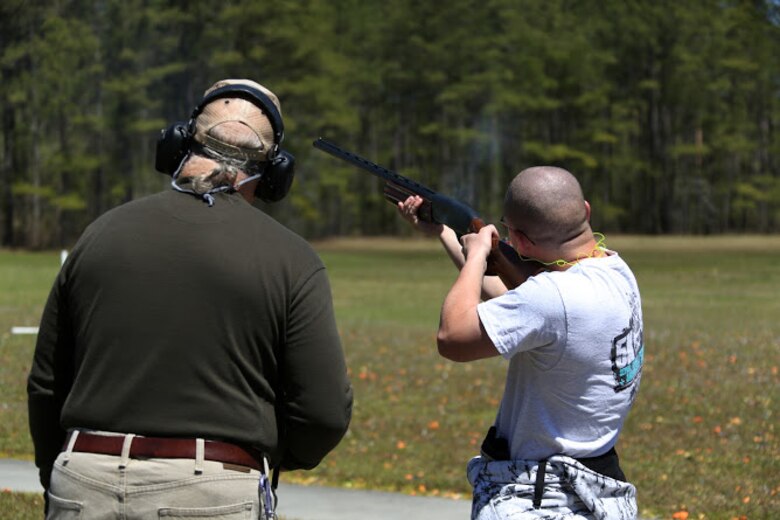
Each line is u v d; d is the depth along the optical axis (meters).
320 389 4.70
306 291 4.72
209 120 5.00
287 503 13.21
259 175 5.07
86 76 142.88
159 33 143.50
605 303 4.98
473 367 25.81
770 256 104.06
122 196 147.88
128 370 4.55
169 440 4.52
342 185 153.88
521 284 5.12
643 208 178.88
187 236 4.66
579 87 170.25
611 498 5.09
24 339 29.58
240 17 142.25
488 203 164.75
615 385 5.05
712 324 36.34
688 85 171.75
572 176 5.23
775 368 24.34
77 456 4.57
